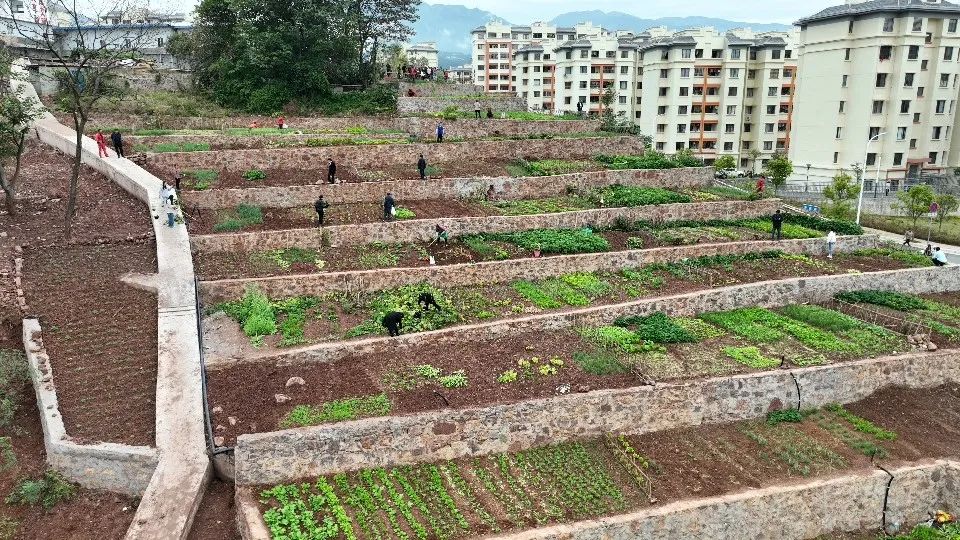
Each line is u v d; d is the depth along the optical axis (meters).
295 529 15.04
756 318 26.77
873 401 22.42
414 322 23.59
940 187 57.28
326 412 18.25
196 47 51.50
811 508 17.72
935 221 50.59
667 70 76.25
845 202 50.47
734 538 17.12
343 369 21.02
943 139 59.44
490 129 47.44
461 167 40.28
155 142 38.44
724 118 76.31
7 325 20.39
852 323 26.11
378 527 15.55
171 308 21.91
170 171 35.31
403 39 59.06
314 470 17.12
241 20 49.34
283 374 20.44
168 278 23.55
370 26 56.72
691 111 76.12
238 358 20.73
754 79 76.44
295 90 50.78
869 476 18.17
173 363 19.48
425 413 18.12
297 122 46.31
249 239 28.53
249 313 23.56
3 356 18.92
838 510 18.02
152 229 27.42
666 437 20.02
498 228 32.81
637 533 16.12
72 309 21.47
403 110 51.72
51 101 43.59
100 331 20.72
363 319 24.25
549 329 24.64
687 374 21.31
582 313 25.17
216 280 25.11
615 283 28.91
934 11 55.03
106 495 16.42
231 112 48.00
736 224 37.50
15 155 27.81
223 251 28.20
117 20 42.16
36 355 19.03
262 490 16.42
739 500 16.94
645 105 80.31
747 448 19.53
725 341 24.50
